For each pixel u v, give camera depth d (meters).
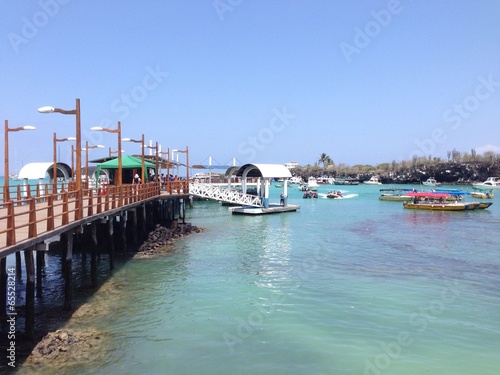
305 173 184.50
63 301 17.02
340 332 14.12
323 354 12.52
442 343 13.27
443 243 30.61
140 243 28.42
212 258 25.25
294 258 25.39
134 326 14.48
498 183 101.50
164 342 13.22
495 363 11.98
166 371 11.41
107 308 16.27
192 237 32.81
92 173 53.62
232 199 50.06
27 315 12.80
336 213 51.66
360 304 16.92
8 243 11.17
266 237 33.06
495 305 16.78
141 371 11.35
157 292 18.41
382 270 22.48
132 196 25.91
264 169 50.81
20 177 35.12
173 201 42.62
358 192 101.88
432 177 126.56
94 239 19.06
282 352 12.65
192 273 21.69
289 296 17.95
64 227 14.59
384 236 33.88
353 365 11.88
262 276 21.19
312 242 30.91
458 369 11.64
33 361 11.63
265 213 49.62
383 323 14.92
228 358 12.22
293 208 53.62
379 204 66.25
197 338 13.57
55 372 11.08
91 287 19.02
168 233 31.98
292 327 14.53
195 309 16.27
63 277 20.97
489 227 39.12
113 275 21.20
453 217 47.72
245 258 25.30
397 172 144.50
